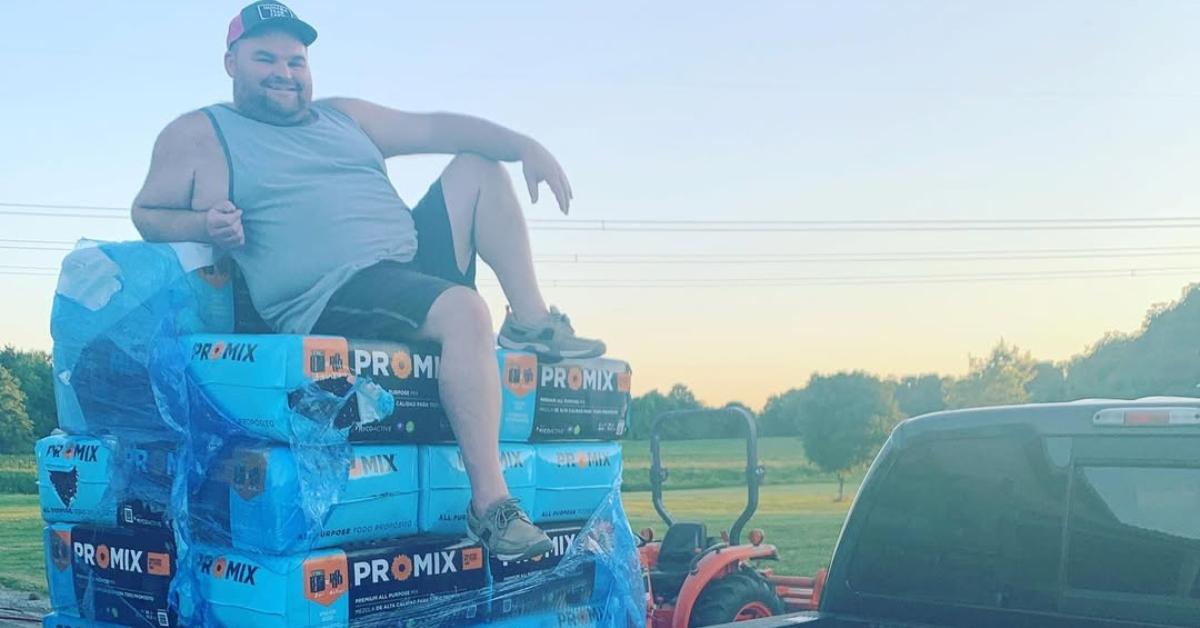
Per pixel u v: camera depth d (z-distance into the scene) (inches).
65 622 167.8
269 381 140.9
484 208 191.9
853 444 1987.0
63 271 166.4
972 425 134.8
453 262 191.5
